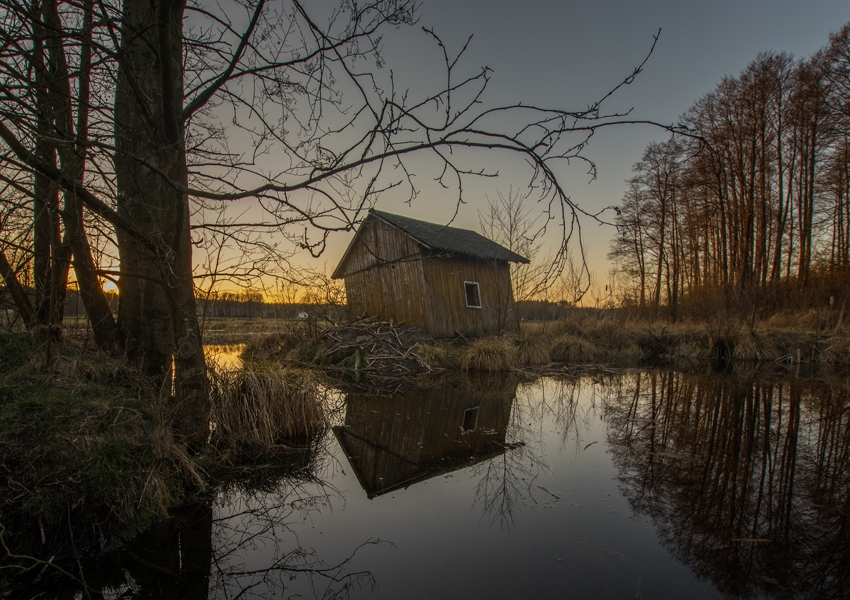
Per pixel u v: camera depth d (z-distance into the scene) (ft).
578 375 41.63
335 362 44.11
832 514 12.99
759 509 13.32
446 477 16.20
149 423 13.51
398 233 55.31
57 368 13.82
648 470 16.72
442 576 10.05
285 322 50.29
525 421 24.52
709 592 9.37
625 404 28.91
